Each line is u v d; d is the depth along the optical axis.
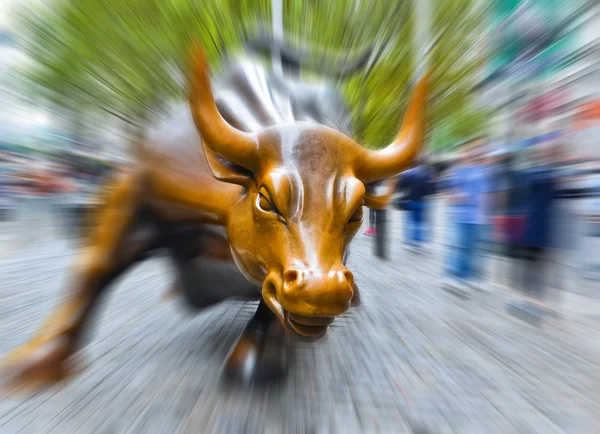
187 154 3.10
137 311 5.48
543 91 9.12
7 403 3.02
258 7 11.45
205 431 2.72
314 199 2.37
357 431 2.80
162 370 3.65
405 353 4.22
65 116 22.08
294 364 3.86
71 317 3.39
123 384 3.37
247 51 4.43
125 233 3.25
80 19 13.41
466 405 3.21
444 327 5.06
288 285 2.19
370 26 12.15
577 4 8.77
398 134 2.80
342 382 3.53
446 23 11.42
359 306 5.74
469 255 7.46
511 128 8.00
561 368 3.95
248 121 3.07
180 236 3.22
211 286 3.53
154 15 12.20
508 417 3.06
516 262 6.82
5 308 5.39
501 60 10.42
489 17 10.84
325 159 2.47
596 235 8.59
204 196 2.96
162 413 2.93
